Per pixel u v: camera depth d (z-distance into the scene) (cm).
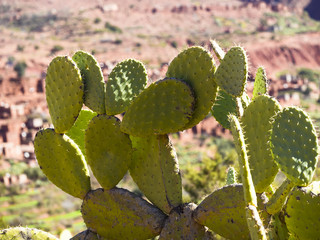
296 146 314
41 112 9712
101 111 389
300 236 310
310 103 10419
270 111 335
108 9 17750
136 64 399
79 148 429
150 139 375
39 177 6075
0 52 14088
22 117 9444
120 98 388
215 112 399
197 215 348
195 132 7388
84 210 390
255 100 346
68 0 19000
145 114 370
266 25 17150
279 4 18662
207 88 360
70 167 394
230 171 424
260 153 337
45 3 19062
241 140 279
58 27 16562
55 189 5284
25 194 5331
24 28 16675
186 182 1419
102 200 381
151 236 364
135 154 385
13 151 7738
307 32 16088
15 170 6600
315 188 310
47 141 400
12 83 11088
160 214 364
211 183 1359
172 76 378
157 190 368
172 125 366
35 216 4406
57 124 399
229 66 344
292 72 13975
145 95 370
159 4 18425
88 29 16312
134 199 371
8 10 18300
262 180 333
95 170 384
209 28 16800
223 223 337
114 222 375
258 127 341
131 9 17975
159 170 368
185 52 371
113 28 16250
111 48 14550
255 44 14700
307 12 19438
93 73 396
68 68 392
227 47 373
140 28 16750
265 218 324
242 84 338
